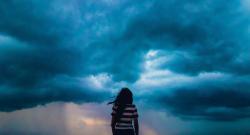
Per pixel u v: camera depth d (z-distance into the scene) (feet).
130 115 14.69
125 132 14.60
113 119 14.76
